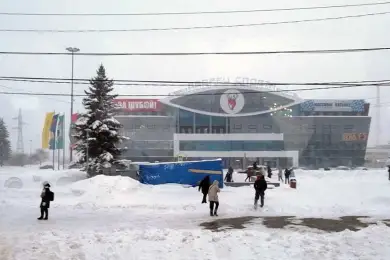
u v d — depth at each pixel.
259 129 95.50
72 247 11.00
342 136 95.94
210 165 29.30
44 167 80.94
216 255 10.22
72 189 24.42
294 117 95.75
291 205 20.66
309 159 95.44
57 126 54.25
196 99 95.25
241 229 13.96
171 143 94.50
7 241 11.88
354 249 10.64
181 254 10.28
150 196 23.39
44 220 16.06
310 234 12.80
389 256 10.00
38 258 9.94
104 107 36.97
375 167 98.38
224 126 95.94
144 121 95.25
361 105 97.19
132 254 10.33
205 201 20.84
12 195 23.55
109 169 34.22
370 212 18.64
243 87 94.12
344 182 40.62
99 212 18.34
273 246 10.88
